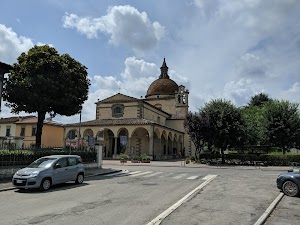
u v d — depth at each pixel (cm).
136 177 1839
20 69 2039
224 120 3366
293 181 1113
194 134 3538
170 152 4931
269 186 1380
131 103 4478
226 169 2605
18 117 4950
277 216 811
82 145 2523
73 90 2142
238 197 1089
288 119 3541
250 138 3772
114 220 747
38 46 2142
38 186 1241
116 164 3123
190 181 1611
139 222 729
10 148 1731
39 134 2200
